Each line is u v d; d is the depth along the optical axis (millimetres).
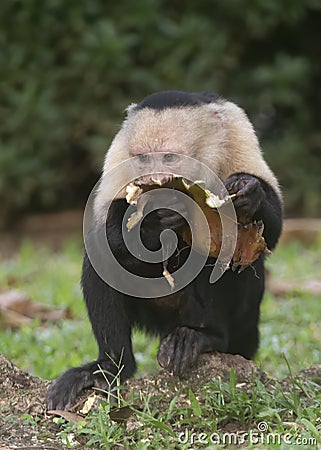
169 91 12219
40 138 25734
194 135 11422
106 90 25672
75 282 18125
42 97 25547
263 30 26359
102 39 25250
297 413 9281
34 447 8570
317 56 27906
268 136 27781
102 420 8898
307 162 26766
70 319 15656
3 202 25859
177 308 11211
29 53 25781
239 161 11555
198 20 25922
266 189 11102
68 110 25828
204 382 9898
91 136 26000
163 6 26562
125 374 10523
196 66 25656
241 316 11234
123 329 10594
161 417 9133
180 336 10273
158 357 10141
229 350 11680
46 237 25672
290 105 27078
